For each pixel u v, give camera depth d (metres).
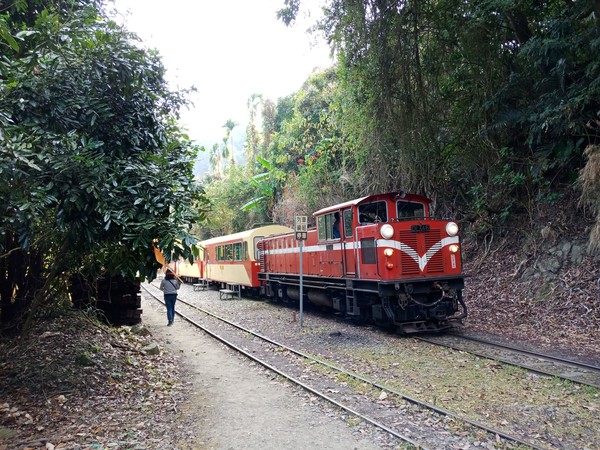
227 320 13.91
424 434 5.10
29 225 5.44
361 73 14.46
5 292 9.26
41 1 7.48
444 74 14.91
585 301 10.83
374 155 16.72
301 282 12.54
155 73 7.42
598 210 11.12
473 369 7.59
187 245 6.30
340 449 4.82
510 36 13.78
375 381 7.12
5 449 4.86
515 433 5.04
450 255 10.89
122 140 6.97
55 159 5.73
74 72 6.55
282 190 30.00
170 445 5.04
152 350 9.27
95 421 5.71
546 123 11.57
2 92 6.00
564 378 6.78
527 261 13.48
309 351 9.45
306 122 27.33
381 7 13.11
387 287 10.27
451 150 15.88
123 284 12.05
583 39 10.84
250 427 5.52
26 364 7.26
